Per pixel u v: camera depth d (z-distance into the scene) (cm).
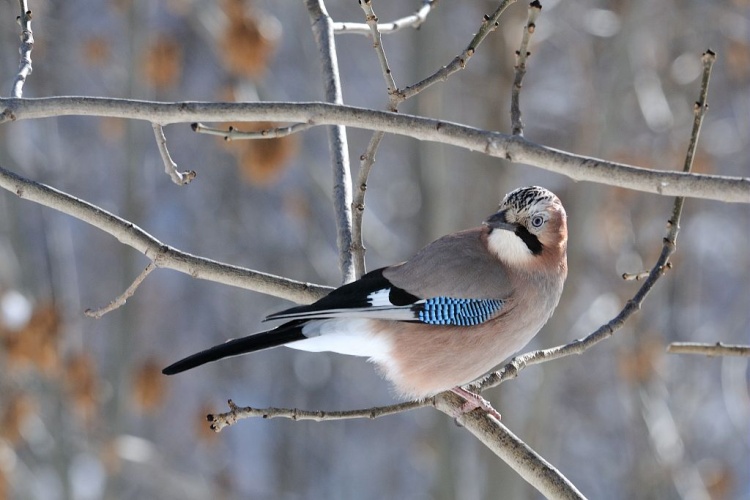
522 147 486
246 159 1118
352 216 632
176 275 2044
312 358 1989
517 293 667
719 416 1758
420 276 652
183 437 1945
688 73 1459
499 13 534
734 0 1423
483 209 1472
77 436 1296
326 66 689
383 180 2025
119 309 1366
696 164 1419
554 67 1806
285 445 1981
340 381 1991
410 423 1997
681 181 468
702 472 1512
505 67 1423
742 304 1745
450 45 1560
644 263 1443
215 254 1944
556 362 1334
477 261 661
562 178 1538
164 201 1948
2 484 1214
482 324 656
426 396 655
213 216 1948
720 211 1811
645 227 1452
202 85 1688
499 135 490
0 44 1385
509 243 669
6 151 1334
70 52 1554
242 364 2028
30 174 1445
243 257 1934
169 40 1342
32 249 1445
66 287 1483
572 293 1334
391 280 652
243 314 2011
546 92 1767
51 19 1465
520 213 668
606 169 476
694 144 581
